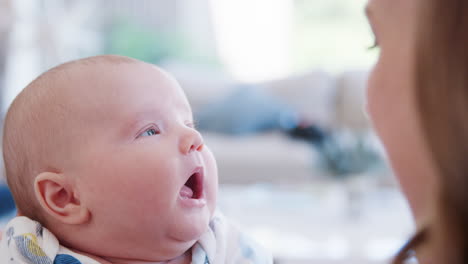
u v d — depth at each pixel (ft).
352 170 9.25
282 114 10.76
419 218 1.46
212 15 16.48
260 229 9.35
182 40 16.51
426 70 1.15
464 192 1.09
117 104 2.23
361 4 15.70
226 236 2.48
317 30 16.05
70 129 2.22
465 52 1.10
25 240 2.15
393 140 1.53
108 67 2.34
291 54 16.28
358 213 9.85
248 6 16.30
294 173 9.52
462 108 1.09
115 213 2.15
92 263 2.16
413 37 1.29
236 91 11.14
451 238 1.11
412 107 1.35
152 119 2.27
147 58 16.24
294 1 16.11
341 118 11.60
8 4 11.22
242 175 9.60
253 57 16.46
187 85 12.00
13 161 2.36
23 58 11.91
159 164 2.15
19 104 2.37
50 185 2.22
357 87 11.64
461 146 1.09
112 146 2.18
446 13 1.13
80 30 13.66
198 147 2.29
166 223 2.16
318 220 9.95
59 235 2.28
